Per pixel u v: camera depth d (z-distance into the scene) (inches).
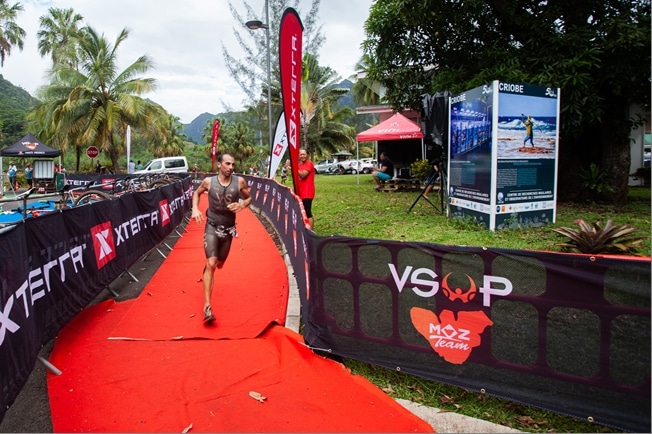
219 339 162.2
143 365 141.7
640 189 528.1
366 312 138.9
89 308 194.5
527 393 114.0
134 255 259.0
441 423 111.9
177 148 2529.5
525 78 360.8
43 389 130.5
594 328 106.0
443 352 126.2
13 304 122.9
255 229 426.0
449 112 328.2
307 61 1178.0
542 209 290.0
